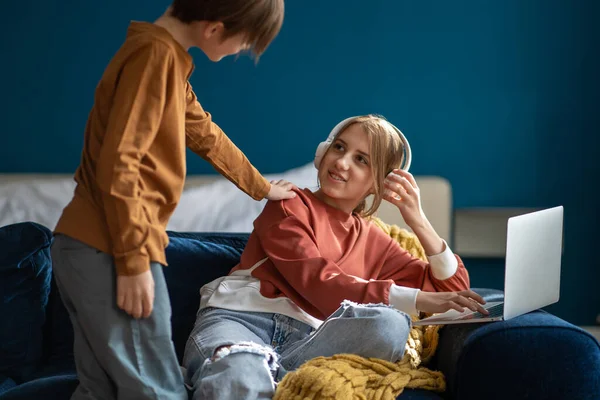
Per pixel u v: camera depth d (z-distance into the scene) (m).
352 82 2.79
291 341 1.81
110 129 1.40
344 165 1.92
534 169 2.85
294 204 1.94
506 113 2.82
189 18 1.50
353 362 1.56
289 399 1.47
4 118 2.72
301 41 2.77
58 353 2.00
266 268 1.89
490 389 1.61
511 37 2.80
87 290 1.44
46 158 2.74
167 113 1.46
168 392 1.49
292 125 2.79
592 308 2.88
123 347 1.46
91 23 2.71
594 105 2.83
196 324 1.84
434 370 1.82
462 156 2.83
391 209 2.52
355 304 1.65
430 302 1.74
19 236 1.95
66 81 2.72
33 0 2.69
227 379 1.48
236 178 1.87
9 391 1.63
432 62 2.79
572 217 2.87
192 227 2.37
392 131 1.97
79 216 1.46
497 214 2.71
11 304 1.92
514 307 1.68
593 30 2.81
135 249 1.39
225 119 2.78
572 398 1.61
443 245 1.94
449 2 2.78
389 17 2.77
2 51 2.70
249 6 1.48
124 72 1.44
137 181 1.39
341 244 1.96
